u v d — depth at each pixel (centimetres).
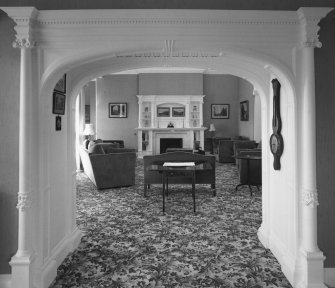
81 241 350
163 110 1138
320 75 250
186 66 331
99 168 602
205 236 363
